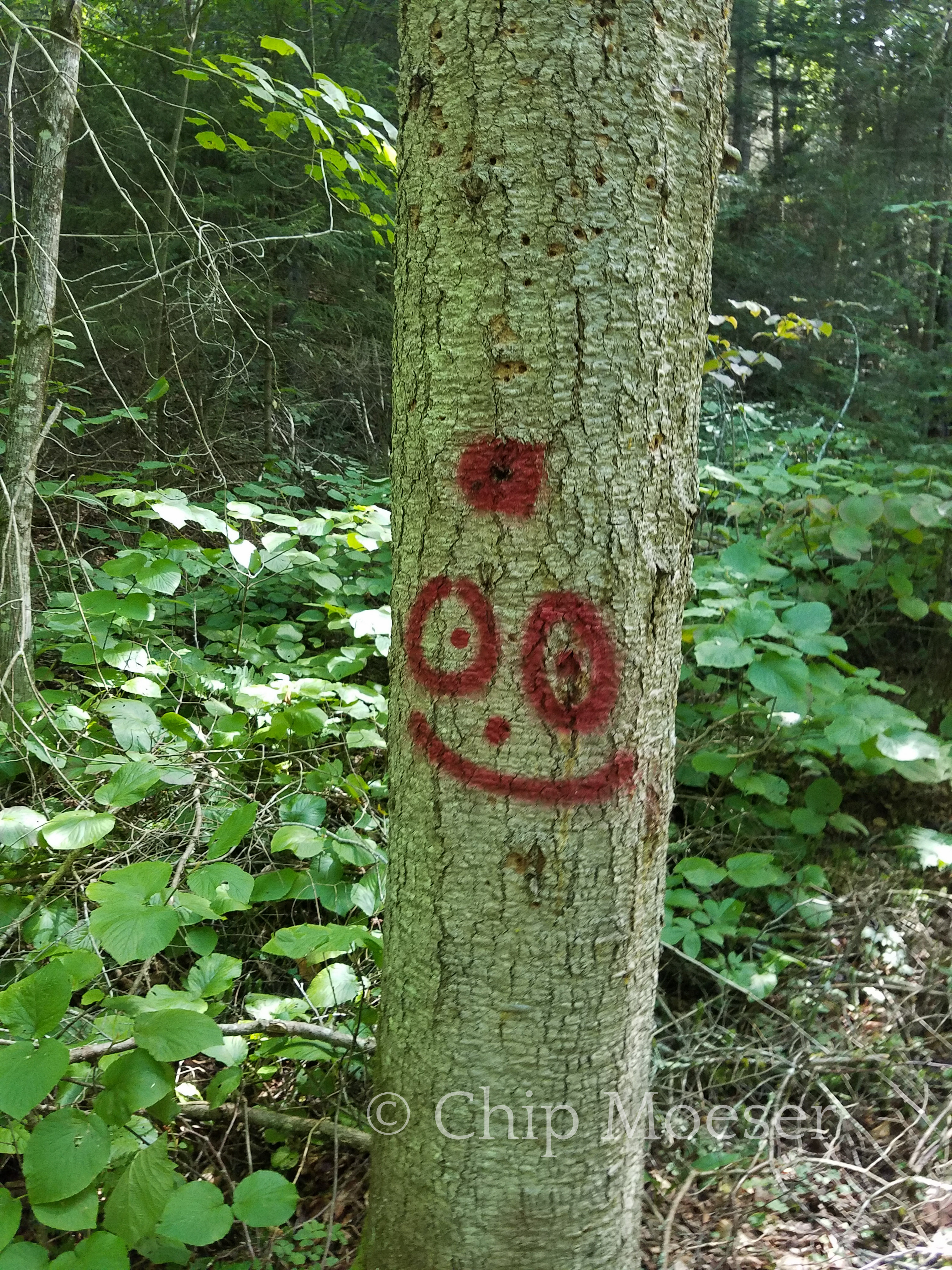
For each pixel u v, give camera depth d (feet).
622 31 4.15
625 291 4.32
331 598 13.75
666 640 4.89
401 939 5.16
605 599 4.54
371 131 11.08
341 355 24.29
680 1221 6.59
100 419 13.83
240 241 18.52
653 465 4.58
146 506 17.02
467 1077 4.98
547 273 4.25
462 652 4.63
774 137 34.22
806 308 27.94
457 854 4.80
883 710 9.84
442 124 4.33
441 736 4.76
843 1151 7.25
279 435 22.13
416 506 4.74
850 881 10.22
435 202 4.41
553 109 4.14
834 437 18.71
